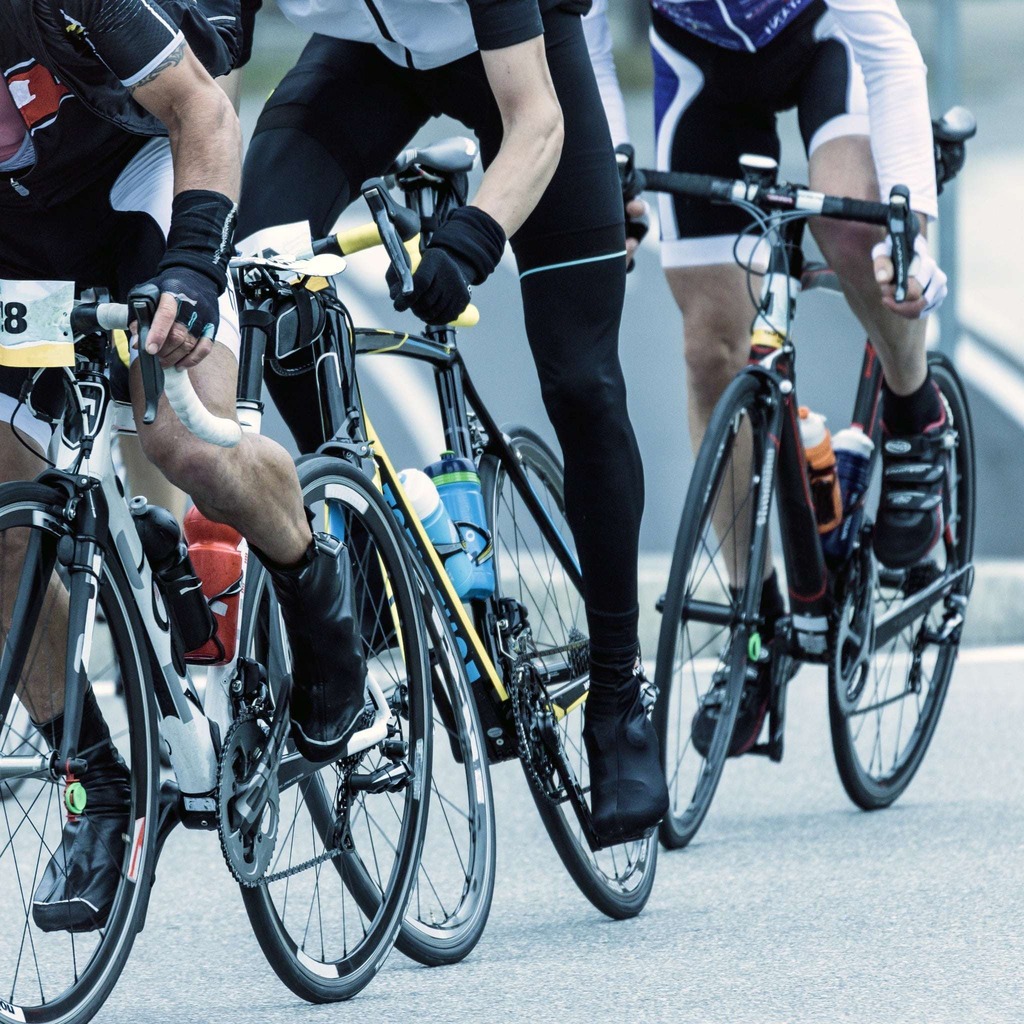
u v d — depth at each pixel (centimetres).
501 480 1280
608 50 1502
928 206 1424
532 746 1184
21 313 870
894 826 1502
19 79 877
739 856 1411
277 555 938
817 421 1514
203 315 798
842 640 1520
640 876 1264
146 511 930
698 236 1619
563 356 1165
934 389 1588
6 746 888
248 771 960
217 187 838
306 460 1002
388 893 1084
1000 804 1572
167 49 827
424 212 1194
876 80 1437
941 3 3150
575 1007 1014
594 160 1148
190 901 1322
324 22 1194
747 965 1090
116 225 951
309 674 979
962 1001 998
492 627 1190
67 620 890
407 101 1255
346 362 1082
